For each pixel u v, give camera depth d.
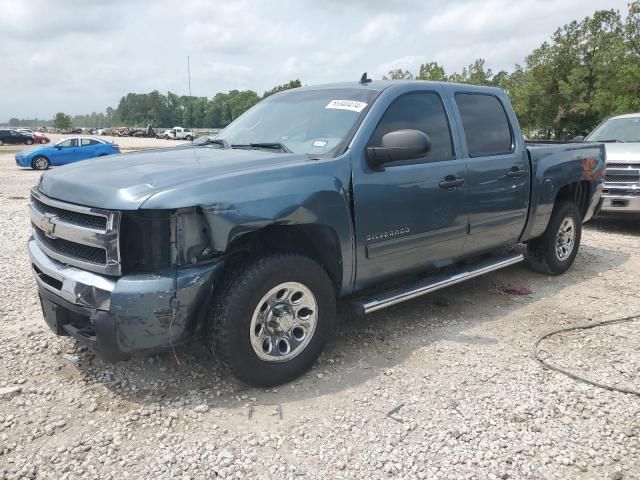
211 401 3.24
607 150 8.52
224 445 2.84
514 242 5.30
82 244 3.05
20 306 4.75
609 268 6.44
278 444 2.85
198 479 2.58
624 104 29.70
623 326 4.57
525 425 3.07
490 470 2.69
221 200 2.98
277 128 4.20
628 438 2.96
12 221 9.13
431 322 4.57
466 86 4.79
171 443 2.84
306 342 3.48
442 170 4.23
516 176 4.99
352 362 3.79
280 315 3.30
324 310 3.53
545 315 4.81
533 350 4.05
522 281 5.83
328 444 2.86
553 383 3.55
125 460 2.70
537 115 39.69
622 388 3.48
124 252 2.92
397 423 3.06
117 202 2.88
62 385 3.39
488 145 4.80
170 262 2.95
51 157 23.12
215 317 3.11
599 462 2.76
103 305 2.89
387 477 2.62
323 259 3.66
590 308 5.02
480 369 3.72
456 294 5.34
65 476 2.57
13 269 5.90
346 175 3.58
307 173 3.38
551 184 5.44
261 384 3.32
